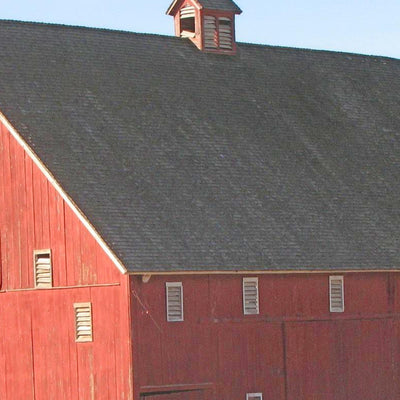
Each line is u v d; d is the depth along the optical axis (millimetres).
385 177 94562
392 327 87125
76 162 81250
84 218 77250
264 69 100500
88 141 83562
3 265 83250
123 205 79562
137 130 86875
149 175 83250
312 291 83625
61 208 79562
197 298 78688
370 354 85875
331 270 83125
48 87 86875
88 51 92688
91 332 77875
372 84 105188
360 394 85125
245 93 96500
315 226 86062
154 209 80438
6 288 83062
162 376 76875
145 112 89125
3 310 83188
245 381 80312
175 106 91250
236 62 99750
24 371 81688
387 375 86562
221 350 79500
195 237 79812
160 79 93500
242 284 80688
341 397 84312
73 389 78812
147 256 76438
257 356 80938
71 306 79000
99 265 77312
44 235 80625
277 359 81812
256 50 102312
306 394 82875
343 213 88625
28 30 91812
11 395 82438
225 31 100250
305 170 91125
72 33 93625
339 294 84812
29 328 81562
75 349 78750
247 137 91562
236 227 82438
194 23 100812
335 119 98500
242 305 80562
